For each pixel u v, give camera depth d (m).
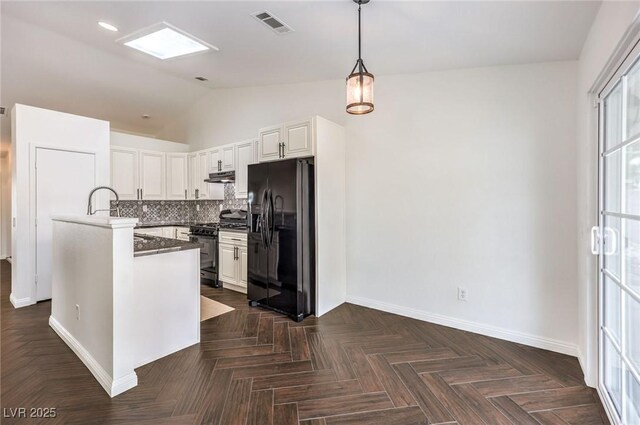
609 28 1.66
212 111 5.40
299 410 1.84
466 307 2.95
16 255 3.58
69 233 2.57
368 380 2.16
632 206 1.65
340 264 3.68
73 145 3.95
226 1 2.27
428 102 3.11
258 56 3.26
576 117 2.41
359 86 2.03
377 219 3.49
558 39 2.18
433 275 3.13
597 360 2.04
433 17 2.14
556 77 2.49
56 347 2.56
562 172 2.48
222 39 2.87
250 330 2.99
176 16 2.54
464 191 2.93
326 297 3.46
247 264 3.78
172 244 2.54
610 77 1.79
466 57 2.68
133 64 4.24
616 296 1.85
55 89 4.49
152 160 5.50
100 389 2.02
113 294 1.97
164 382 2.11
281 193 3.35
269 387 2.07
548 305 2.56
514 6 1.90
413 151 3.22
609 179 1.93
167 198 5.64
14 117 3.61
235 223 4.81
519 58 2.54
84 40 3.47
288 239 3.29
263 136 3.80
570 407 1.88
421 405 1.90
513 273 2.71
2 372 2.20
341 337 2.83
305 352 2.55
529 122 2.61
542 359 2.42
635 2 1.34
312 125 3.32
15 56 3.73
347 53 2.95
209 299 3.95
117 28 2.94
